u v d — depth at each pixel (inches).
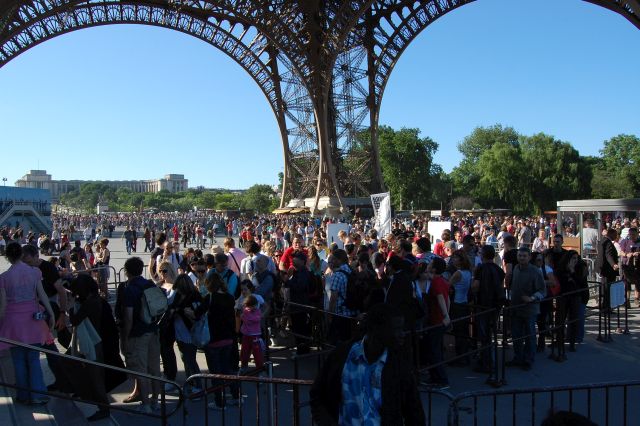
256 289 532.4
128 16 1786.4
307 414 400.2
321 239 832.9
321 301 583.8
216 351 412.2
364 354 189.3
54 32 1688.0
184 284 421.7
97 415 373.4
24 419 346.6
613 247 691.4
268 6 1913.1
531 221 2337.6
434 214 3240.7
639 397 428.5
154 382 403.9
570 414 145.3
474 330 508.7
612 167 5036.9
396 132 4645.7
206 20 1955.0
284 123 2415.1
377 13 2092.8
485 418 387.9
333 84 2324.1
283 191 2516.0
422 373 486.6
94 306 388.5
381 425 181.6
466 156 5866.1
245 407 416.2
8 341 297.6
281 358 563.2
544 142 4308.6
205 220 3914.9
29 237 1408.7
